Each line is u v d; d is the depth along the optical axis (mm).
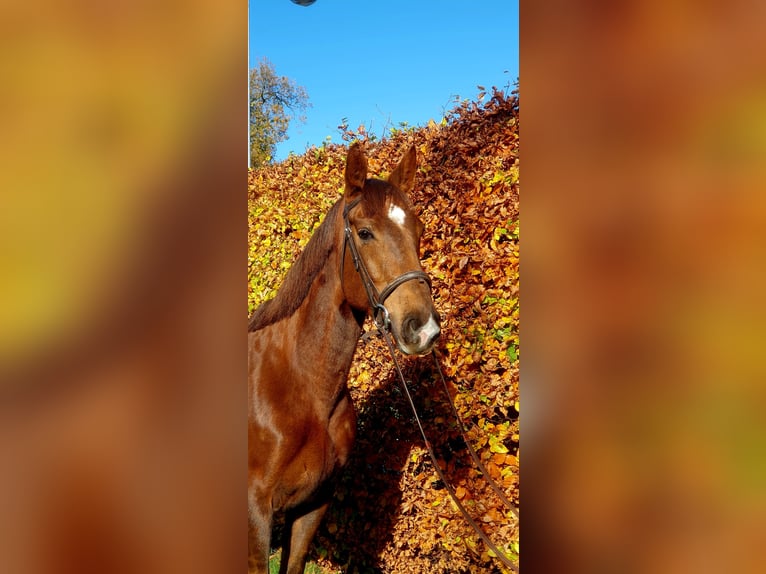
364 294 2098
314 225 3969
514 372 2439
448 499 2770
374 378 3168
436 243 2928
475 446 2619
